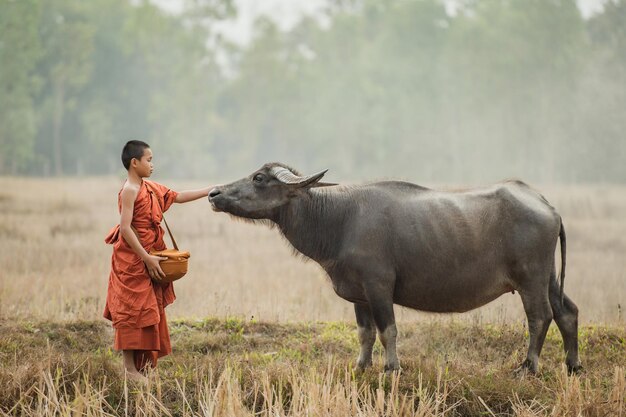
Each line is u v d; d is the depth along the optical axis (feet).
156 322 40.22
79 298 61.72
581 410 36.88
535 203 43.47
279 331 52.75
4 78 339.36
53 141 437.58
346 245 43.34
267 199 43.70
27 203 157.17
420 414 36.50
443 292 43.52
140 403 38.29
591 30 425.28
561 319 44.39
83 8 472.03
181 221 135.74
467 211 43.21
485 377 42.22
